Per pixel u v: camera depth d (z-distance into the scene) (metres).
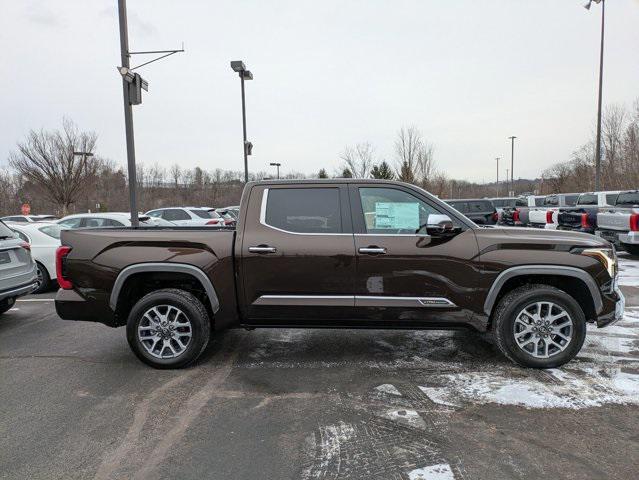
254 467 2.88
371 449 3.07
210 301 4.49
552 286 4.38
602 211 12.12
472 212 18.62
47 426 3.45
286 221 4.49
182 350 4.54
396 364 4.60
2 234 6.31
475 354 4.85
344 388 4.05
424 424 3.38
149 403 3.82
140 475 2.82
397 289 4.34
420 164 32.59
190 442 3.19
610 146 33.78
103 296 4.54
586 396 3.79
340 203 4.48
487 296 4.29
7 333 5.98
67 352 5.16
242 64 19.97
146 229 4.73
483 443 3.11
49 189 30.44
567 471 2.79
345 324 4.49
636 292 7.75
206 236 4.50
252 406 3.73
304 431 3.32
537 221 15.21
